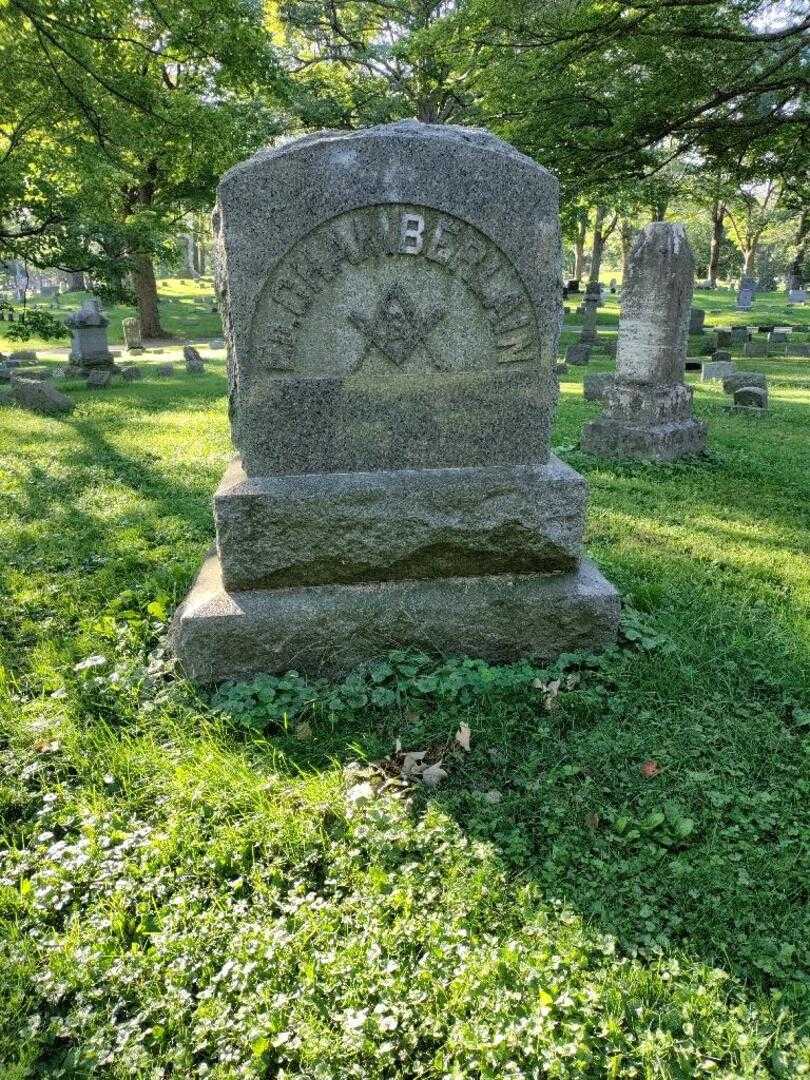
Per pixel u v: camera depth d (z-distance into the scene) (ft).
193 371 63.57
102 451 30.78
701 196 86.99
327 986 7.32
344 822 9.41
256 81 51.37
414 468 13.17
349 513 12.59
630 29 35.68
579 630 13.06
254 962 7.55
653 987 7.26
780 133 40.68
